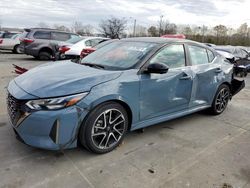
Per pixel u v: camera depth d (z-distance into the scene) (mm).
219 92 4684
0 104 4629
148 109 3393
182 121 4395
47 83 2791
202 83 4191
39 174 2594
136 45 3779
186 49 3986
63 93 2635
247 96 6613
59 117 2594
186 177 2693
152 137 3633
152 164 2908
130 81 3082
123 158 3000
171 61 3699
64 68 3348
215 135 3857
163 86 3484
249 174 2822
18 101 2668
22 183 2438
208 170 2854
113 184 2508
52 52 12742
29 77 3102
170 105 3691
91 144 2895
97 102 2787
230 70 4859
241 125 4363
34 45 12391
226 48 11945
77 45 10547
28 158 2865
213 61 4539
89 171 2697
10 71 8562
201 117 4672
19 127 2678
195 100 4156
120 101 3029
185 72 3814
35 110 2580
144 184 2539
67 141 2711
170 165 2910
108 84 2898
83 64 3617
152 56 3418
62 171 2670
